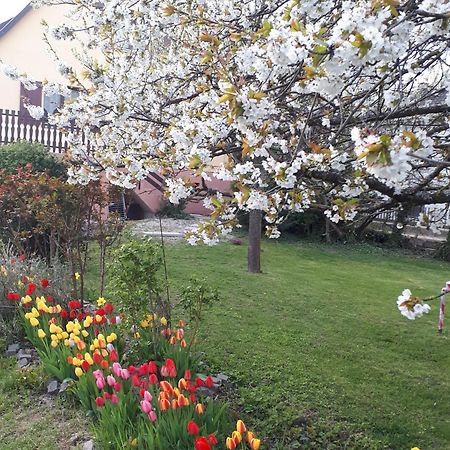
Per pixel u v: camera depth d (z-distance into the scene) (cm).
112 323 473
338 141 362
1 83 1446
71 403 398
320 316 729
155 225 1324
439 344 661
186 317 640
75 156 530
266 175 370
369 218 441
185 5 463
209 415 344
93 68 507
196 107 461
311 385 500
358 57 211
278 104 333
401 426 443
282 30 243
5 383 423
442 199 353
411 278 1141
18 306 508
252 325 655
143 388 355
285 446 388
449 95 276
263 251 1230
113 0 451
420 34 295
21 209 582
